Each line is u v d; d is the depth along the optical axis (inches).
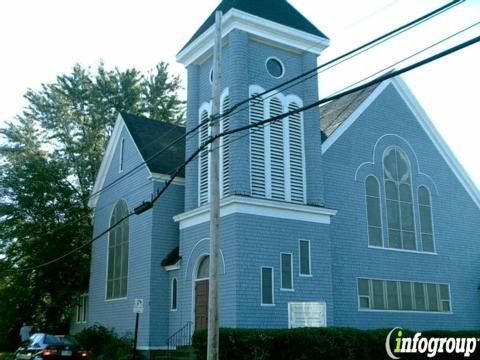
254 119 883.4
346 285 946.1
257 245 821.2
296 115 940.6
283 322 815.1
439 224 1107.9
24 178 1392.7
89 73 1806.1
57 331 1411.2
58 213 1413.6
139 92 1845.5
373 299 975.0
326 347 684.1
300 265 856.9
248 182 844.6
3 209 1364.4
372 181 1039.0
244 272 799.1
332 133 1008.2
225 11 900.0
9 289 1338.6
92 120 1712.6
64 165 1547.7
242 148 849.5
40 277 1360.7
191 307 906.7
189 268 925.2
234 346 674.2
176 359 833.5
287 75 944.3
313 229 885.2
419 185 1103.0
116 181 1079.6
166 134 1197.7
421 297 1039.6
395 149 1088.8
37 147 1610.5
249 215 824.9
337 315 920.9
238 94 870.4
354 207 997.2
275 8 935.7
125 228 1130.0
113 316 1111.6
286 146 912.3
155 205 1025.5
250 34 904.9
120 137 1213.1
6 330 1405.0
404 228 1055.6
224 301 807.7
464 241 1135.6
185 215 944.3
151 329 961.5
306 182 917.8
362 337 722.2
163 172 1055.6
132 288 1052.5
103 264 1203.9
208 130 944.3
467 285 1111.0
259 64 915.4
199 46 968.9
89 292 1243.8
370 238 1003.3
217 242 589.0
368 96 1079.0
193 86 1000.9
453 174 1162.0
